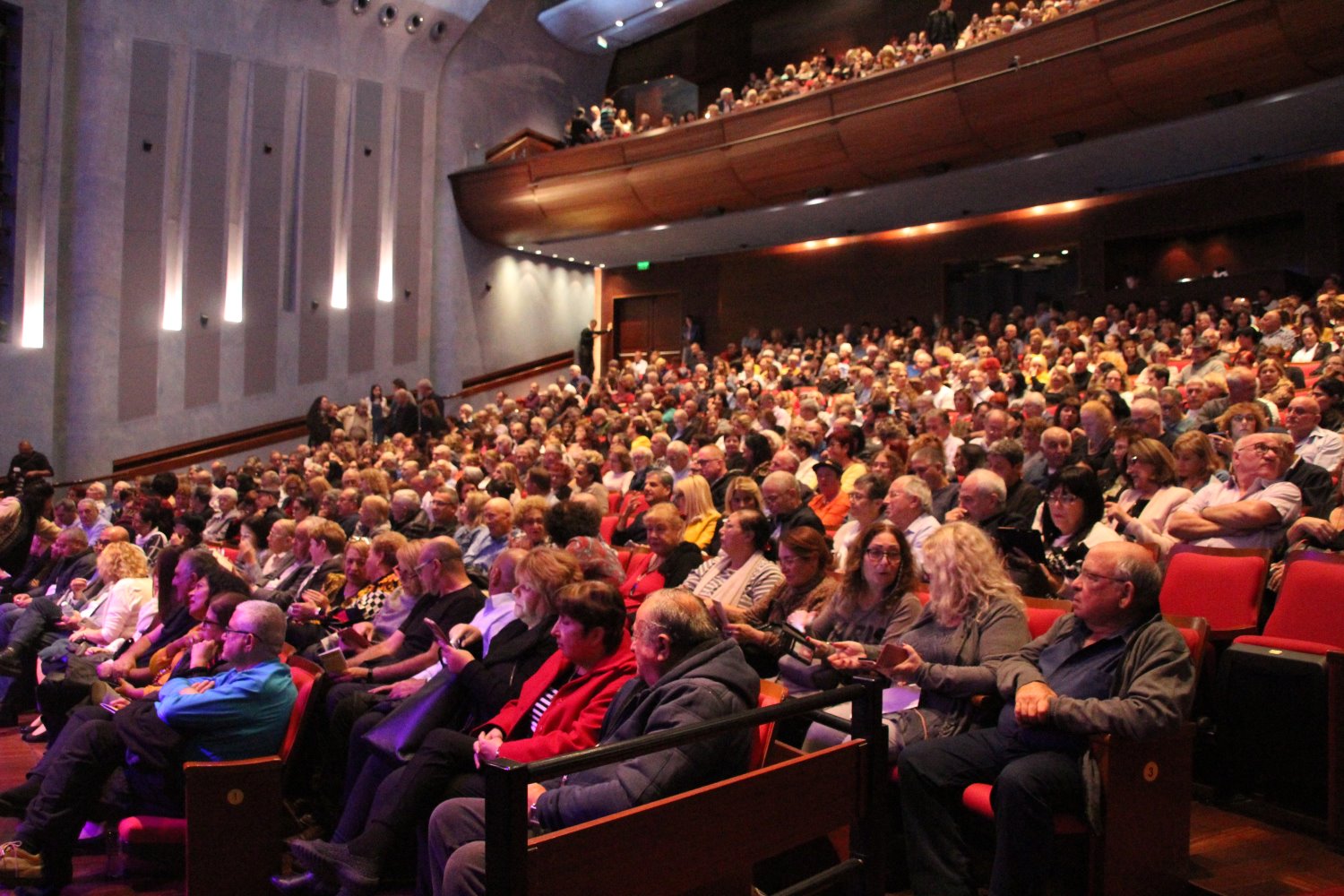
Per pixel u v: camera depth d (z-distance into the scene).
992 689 2.90
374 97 16.00
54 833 3.21
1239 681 3.28
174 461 13.60
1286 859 2.89
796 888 2.35
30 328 12.59
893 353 13.05
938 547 3.17
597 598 2.87
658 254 18.14
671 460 7.10
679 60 18.47
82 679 4.69
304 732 3.54
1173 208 13.26
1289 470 4.03
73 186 12.95
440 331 17.02
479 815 2.44
